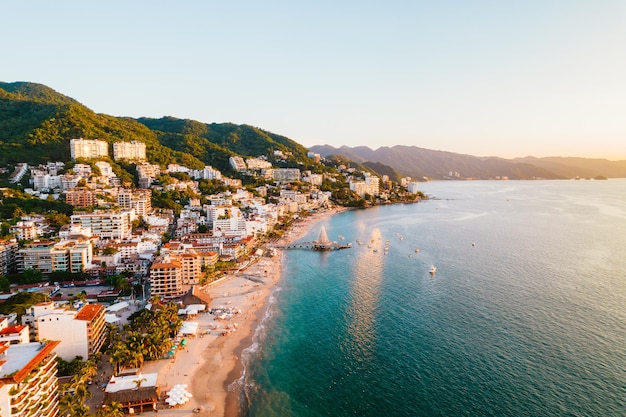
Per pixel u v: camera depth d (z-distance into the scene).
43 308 132.00
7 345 95.00
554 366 123.88
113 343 133.38
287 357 136.38
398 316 166.62
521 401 107.50
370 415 105.50
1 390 78.25
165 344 135.50
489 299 183.62
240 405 110.94
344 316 169.38
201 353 140.12
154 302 169.38
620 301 177.75
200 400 112.94
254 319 169.62
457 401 108.94
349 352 138.25
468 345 139.00
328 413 107.06
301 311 176.75
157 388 114.69
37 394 90.31
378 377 122.12
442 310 171.50
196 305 178.38
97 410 105.06
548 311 167.12
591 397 108.31
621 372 119.62
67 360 122.62
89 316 128.38
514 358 129.25
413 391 114.31
